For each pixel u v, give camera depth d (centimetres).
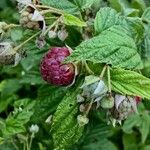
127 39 18
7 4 32
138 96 19
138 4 25
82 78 19
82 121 19
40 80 26
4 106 29
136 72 18
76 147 27
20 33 24
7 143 26
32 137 25
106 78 18
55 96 23
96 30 19
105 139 28
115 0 23
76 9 20
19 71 29
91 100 18
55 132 19
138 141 33
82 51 17
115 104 18
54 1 20
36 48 22
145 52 21
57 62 18
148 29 22
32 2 19
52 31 19
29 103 25
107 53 17
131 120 30
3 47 19
